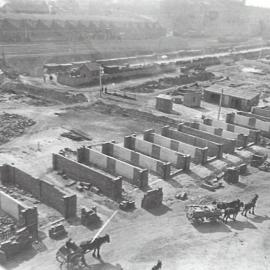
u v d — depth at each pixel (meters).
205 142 37.56
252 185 31.78
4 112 47.62
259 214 26.47
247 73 93.69
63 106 53.78
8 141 39.16
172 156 34.41
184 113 54.69
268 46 166.88
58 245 21.81
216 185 30.97
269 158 38.00
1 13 101.94
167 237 23.06
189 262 20.55
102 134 43.31
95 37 111.75
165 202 27.98
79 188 29.02
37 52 86.69
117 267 19.94
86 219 24.08
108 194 28.33
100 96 60.41
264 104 61.91
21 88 60.88
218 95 61.41
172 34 156.25
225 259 20.94
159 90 68.31
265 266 20.50
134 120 49.53
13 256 20.64
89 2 182.75
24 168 32.56
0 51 81.56
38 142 39.22
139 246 22.03
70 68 78.94
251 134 41.88
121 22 126.81
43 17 106.00
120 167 31.48
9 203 24.03
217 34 174.75
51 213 25.39
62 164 31.81
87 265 19.94
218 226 24.53
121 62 92.00
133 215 25.80
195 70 89.88
